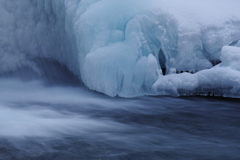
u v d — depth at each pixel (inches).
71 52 401.4
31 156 185.8
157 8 343.3
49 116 279.9
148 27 343.3
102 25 335.9
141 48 337.4
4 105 324.5
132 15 344.5
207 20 346.9
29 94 385.1
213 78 323.9
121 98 333.4
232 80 313.7
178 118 276.1
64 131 235.0
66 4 375.2
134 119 273.6
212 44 341.7
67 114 288.5
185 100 326.0
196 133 236.7
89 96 360.8
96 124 257.1
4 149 194.7
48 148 198.8
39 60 451.5
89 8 343.6
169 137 226.1
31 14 447.8
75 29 344.2
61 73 431.8
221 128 249.0
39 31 442.0
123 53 325.1
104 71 321.1
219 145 210.5
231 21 347.9
